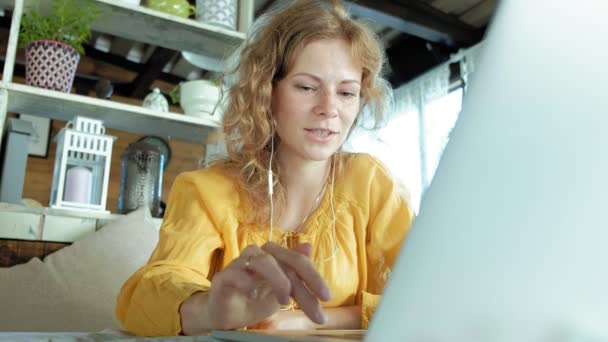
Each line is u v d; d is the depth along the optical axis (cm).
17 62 452
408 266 21
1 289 127
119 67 484
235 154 105
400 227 108
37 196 465
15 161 169
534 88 21
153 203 185
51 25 178
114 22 197
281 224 102
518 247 20
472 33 418
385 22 394
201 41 211
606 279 19
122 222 159
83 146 172
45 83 174
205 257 88
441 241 21
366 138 121
